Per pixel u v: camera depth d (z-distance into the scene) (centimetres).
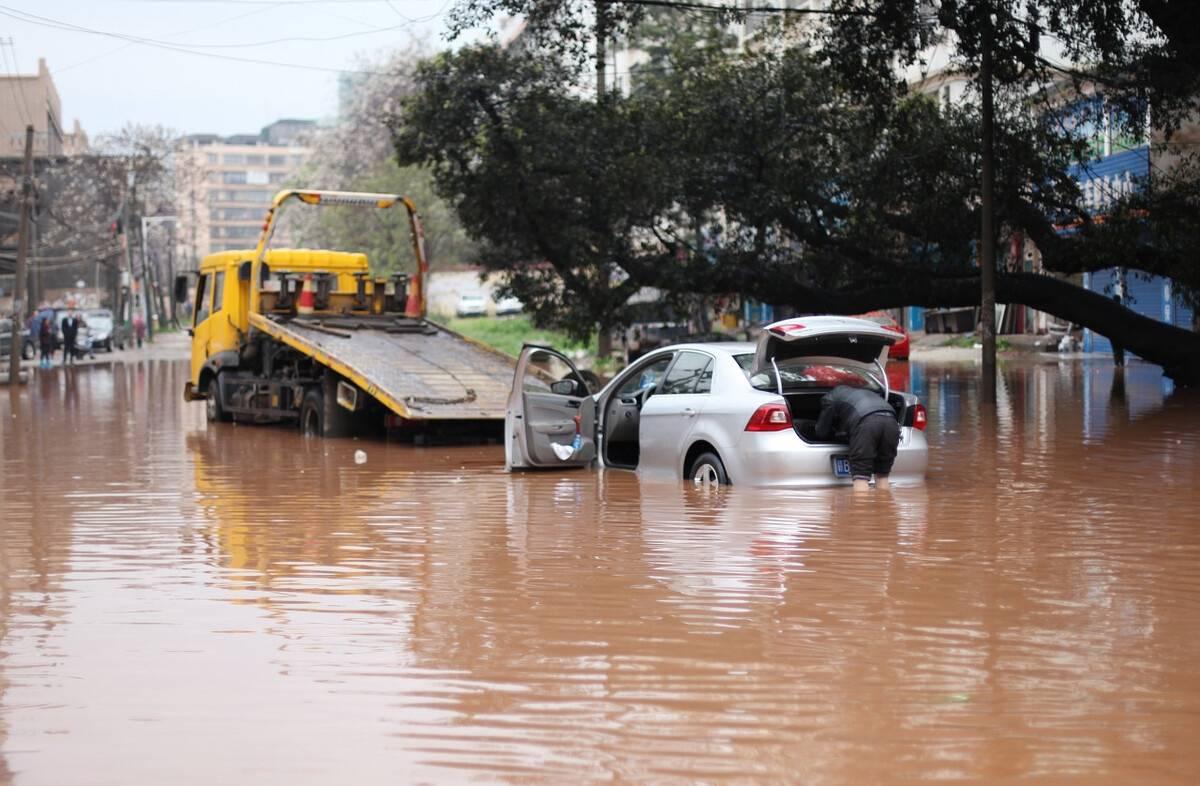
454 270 10106
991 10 2608
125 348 7850
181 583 896
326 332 2264
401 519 1195
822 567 911
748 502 1222
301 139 11750
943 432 1962
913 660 666
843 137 3081
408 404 1955
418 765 519
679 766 515
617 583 867
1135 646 689
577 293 3488
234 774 512
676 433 1391
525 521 1162
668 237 3522
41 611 809
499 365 2233
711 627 740
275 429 2372
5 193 7125
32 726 574
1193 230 2842
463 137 3356
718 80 3170
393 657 686
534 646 704
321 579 902
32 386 3903
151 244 11662
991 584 848
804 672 646
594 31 3198
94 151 9450
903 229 3077
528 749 537
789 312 4775
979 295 3112
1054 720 568
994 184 2836
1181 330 2970
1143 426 1998
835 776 502
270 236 2373
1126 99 2828
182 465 1742
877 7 2755
